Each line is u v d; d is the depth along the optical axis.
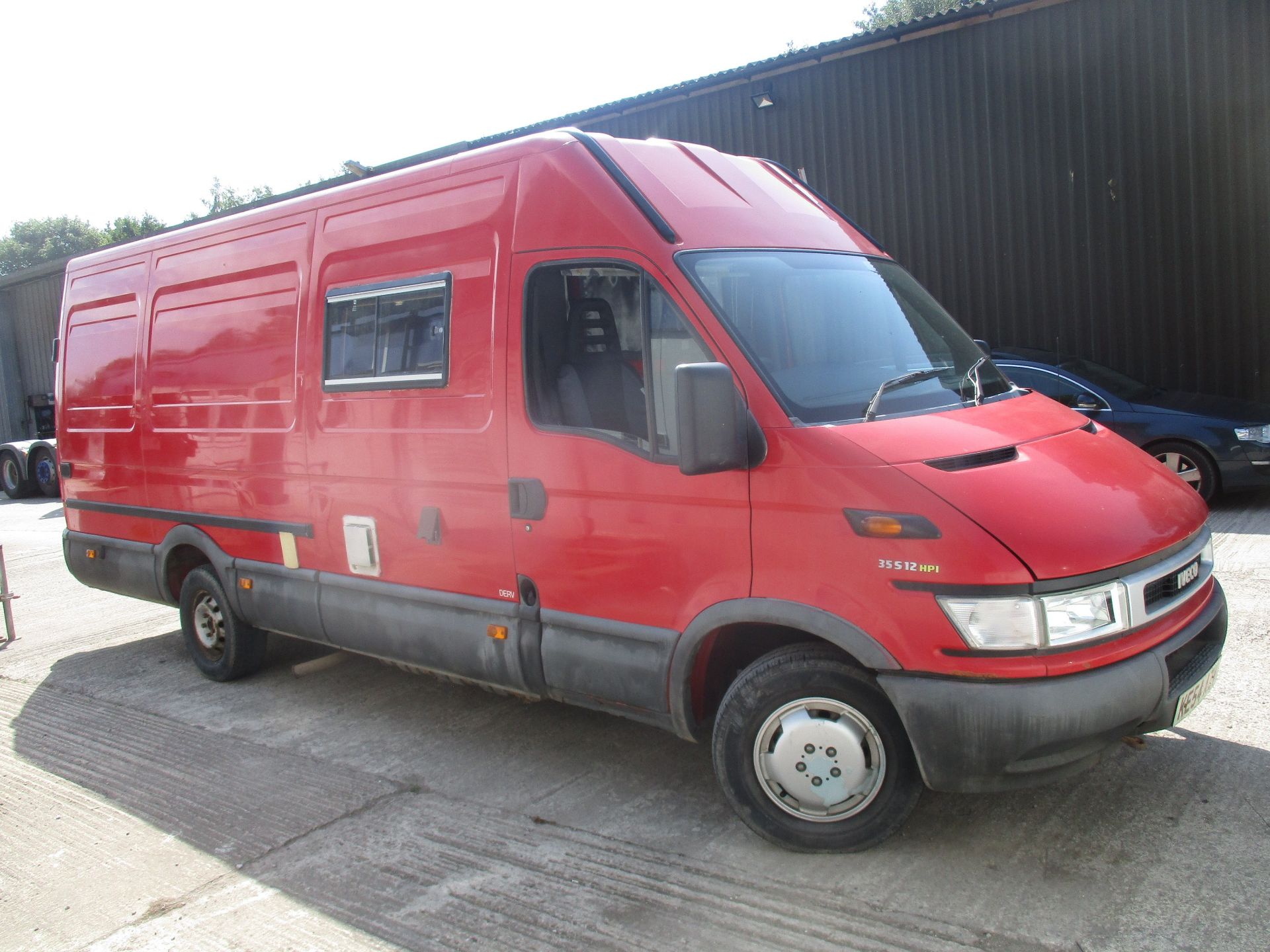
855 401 3.50
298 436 5.06
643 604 3.71
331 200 4.93
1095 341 11.80
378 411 4.62
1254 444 8.39
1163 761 3.93
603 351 3.80
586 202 3.85
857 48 12.48
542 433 3.94
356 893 3.45
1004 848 3.39
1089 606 3.02
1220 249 11.08
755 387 3.39
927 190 12.49
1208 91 10.91
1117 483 3.40
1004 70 11.88
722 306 3.56
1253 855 3.23
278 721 5.29
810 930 3.01
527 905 3.29
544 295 3.96
